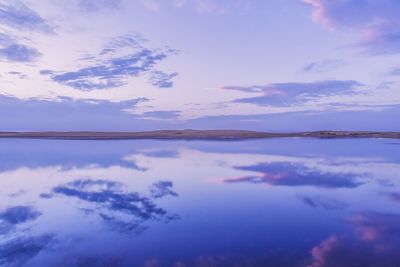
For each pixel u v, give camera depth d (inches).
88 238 241.8
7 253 216.1
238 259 201.8
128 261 202.5
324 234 244.4
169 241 233.6
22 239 240.8
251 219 284.4
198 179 489.1
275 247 219.9
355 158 759.1
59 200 360.8
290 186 430.3
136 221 282.2
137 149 1094.4
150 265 195.9
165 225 270.1
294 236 240.4
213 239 236.7
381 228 256.7
